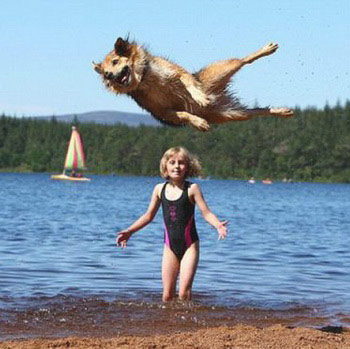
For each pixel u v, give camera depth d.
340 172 119.69
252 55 7.97
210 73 7.93
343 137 120.56
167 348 6.23
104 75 7.93
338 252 15.88
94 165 141.62
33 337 6.89
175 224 8.47
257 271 12.16
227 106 8.02
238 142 121.56
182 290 8.62
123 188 74.19
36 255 13.77
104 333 7.18
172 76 7.65
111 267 12.20
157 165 135.25
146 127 144.75
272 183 114.25
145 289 9.87
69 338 6.57
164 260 8.73
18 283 10.21
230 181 117.56
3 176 121.00
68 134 155.12
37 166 149.88
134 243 16.66
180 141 126.25
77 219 26.73
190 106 7.88
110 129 150.62
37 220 25.23
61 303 8.70
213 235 19.78
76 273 11.37
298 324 7.89
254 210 37.88
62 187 73.12
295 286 10.58
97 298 9.05
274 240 18.75
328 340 6.72
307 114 126.00
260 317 8.23
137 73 7.72
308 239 19.39
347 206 45.41
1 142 156.12
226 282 10.77
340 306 9.02
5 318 7.75
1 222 23.56
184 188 8.38
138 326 7.55
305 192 75.56
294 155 120.12
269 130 123.00
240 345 6.39
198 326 7.65
